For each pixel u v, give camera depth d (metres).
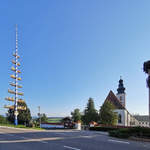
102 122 46.00
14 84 38.25
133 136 16.12
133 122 65.56
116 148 11.23
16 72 38.62
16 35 40.25
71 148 10.86
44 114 74.06
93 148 11.04
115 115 46.50
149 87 18.44
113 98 63.50
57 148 10.82
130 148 11.33
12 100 37.50
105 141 14.43
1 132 21.16
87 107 55.50
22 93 39.47
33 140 14.27
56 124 41.00
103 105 47.19
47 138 15.65
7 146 11.45
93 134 21.02
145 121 130.50
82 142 13.50
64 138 15.82
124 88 73.50
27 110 50.78
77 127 36.22
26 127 32.25
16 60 39.19
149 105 18.50
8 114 50.69
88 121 51.94
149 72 18.31
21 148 10.78
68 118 38.91
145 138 15.19
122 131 17.31
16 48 39.84
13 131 22.94
